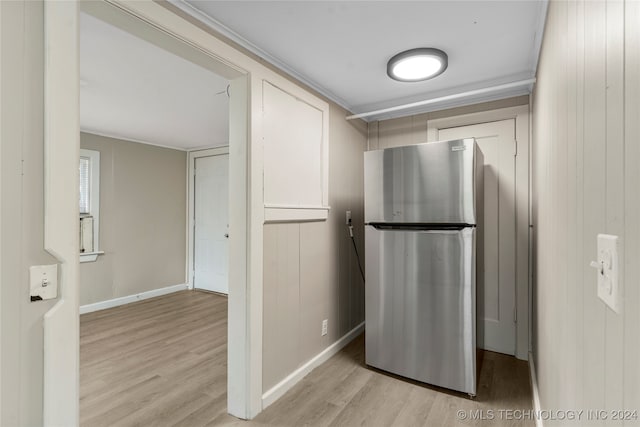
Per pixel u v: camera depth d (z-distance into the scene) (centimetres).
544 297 165
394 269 230
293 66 221
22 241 98
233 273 191
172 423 183
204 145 486
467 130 282
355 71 228
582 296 79
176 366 255
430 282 215
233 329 191
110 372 245
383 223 235
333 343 269
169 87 258
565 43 102
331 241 268
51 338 102
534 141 230
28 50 99
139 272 451
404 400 203
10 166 96
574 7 88
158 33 143
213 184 492
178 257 503
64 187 105
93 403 203
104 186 414
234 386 190
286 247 218
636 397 45
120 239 430
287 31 179
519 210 258
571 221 93
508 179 265
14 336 97
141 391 218
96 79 241
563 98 106
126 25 137
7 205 95
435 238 214
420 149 219
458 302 206
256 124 190
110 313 393
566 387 100
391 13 163
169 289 488
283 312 214
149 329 339
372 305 241
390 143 316
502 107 265
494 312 272
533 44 191
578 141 83
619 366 52
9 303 96
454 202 207
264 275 199
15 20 97
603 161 61
